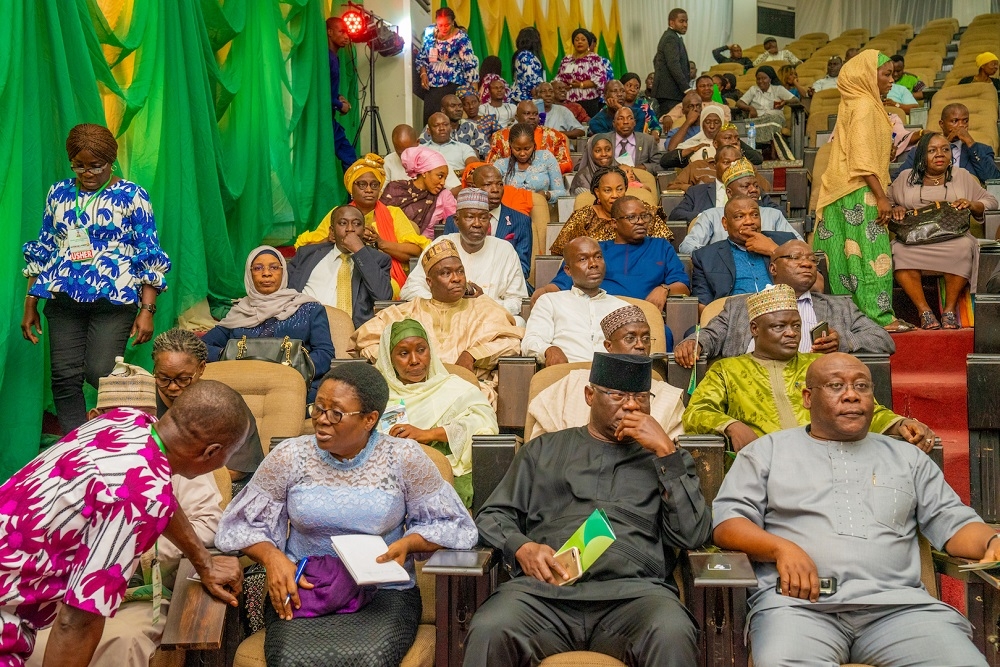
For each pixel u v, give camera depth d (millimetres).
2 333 4203
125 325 4340
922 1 20094
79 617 2258
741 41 17984
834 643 2826
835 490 3070
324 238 6098
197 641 2674
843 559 2965
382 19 8945
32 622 2352
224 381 3990
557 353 4559
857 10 20266
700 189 6840
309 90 7504
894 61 11789
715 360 4375
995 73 10055
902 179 6000
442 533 2963
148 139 5285
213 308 5961
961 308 5480
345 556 2775
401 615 2918
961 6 19797
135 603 2941
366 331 4824
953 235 5418
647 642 2727
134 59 5258
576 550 2770
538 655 2854
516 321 5293
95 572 2236
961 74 12109
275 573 2863
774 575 2990
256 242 6559
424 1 10172
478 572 2771
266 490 2986
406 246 6078
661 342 4656
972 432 3854
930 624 2787
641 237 5566
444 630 2887
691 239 6043
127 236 4316
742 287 5398
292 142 7363
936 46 15156
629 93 10906
